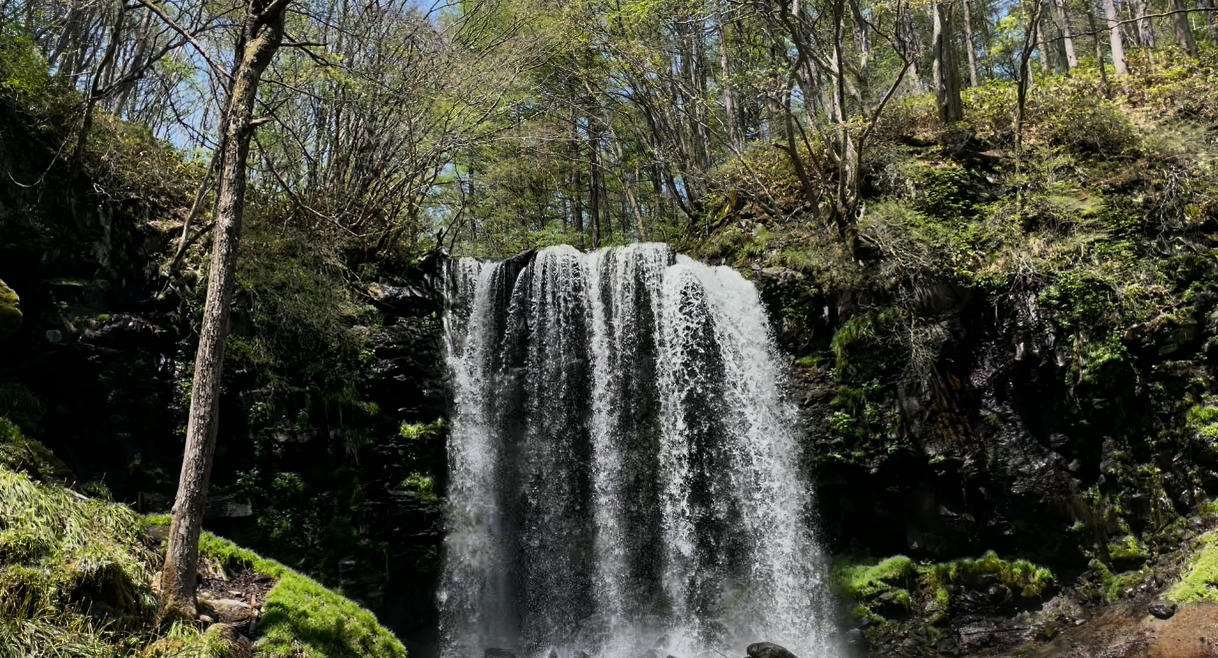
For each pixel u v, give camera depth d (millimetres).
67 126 10352
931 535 10625
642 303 12281
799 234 12922
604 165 21938
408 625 10602
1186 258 10641
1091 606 9531
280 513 9938
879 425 11086
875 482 10961
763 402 11773
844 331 11656
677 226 20438
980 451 10609
